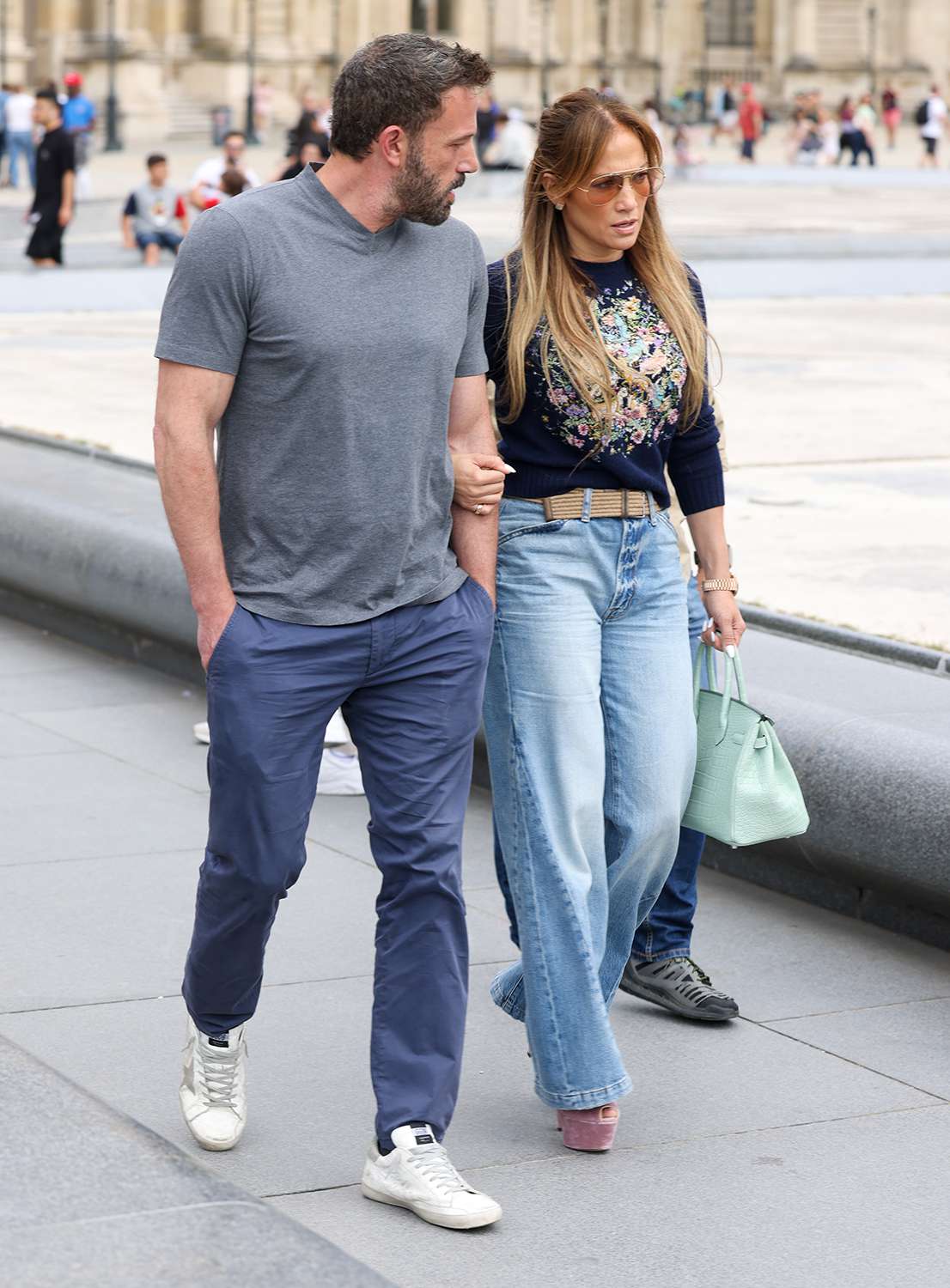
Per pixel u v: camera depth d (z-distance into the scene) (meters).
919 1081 5.52
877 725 6.86
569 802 4.93
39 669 10.80
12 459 13.68
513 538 5.01
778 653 8.30
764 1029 5.90
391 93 4.31
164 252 31.47
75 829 7.83
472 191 48.03
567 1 88.94
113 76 65.00
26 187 49.75
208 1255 3.57
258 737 4.54
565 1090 4.97
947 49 93.62
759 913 6.98
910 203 48.66
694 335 5.05
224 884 4.68
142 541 10.58
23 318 25.12
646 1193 4.80
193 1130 4.99
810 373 19.83
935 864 6.32
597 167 4.83
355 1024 5.87
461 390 4.79
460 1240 4.54
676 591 5.15
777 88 94.06
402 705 4.67
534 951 4.96
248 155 62.09
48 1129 4.11
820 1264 4.45
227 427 4.56
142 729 9.47
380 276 4.47
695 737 5.20
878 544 11.59
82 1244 3.61
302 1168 4.91
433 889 4.66
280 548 4.55
